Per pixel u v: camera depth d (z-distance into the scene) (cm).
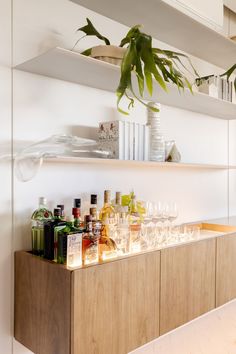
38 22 153
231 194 284
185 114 235
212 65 259
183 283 163
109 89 182
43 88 156
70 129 166
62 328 119
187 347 179
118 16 183
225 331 196
